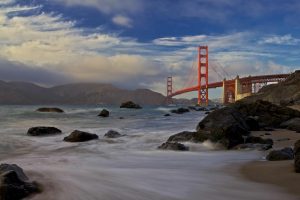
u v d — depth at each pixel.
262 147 14.47
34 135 20.39
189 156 13.43
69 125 28.78
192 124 29.45
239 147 14.80
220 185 8.68
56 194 8.04
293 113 25.47
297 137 17.72
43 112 48.25
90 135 18.56
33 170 10.43
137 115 45.62
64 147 16.27
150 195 8.00
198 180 9.27
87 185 8.82
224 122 16.39
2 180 7.67
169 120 35.44
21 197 7.68
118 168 11.10
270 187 8.20
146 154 14.02
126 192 8.27
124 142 17.75
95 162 12.20
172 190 8.37
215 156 13.33
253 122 20.64
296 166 9.35
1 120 33.56
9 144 17.03
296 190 7.84
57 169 10.69
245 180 9.02
